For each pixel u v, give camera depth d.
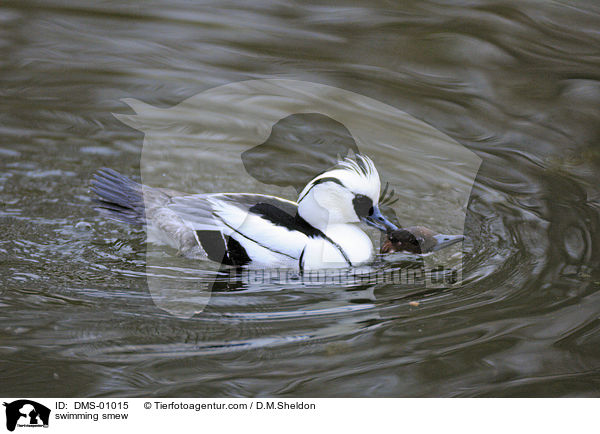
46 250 10.77
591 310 9.23
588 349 8.48
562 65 16.17
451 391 7.87
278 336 8.91
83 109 14.49
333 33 17.50
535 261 10.50
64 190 12.29
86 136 13.74
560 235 11.16
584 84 15.45
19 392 7.76
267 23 17.89
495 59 16.41
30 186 12.30
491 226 11.55
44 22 17.47
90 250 10.87
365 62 16.30
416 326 9.09
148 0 18.72
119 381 7.98
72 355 8.39
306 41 17.14
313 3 18.67
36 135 13.65
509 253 10.79
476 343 8.66
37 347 8.51
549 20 18.05
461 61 16.36
